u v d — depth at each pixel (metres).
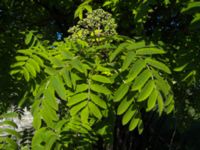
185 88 3.63
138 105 2.04
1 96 2.78
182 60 2.52
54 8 4.82
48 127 2.19
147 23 3.81
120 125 4.83
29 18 5.01
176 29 3.62
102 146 4.50
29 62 2.30
